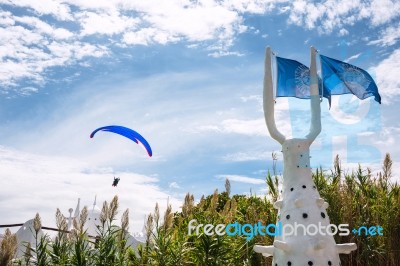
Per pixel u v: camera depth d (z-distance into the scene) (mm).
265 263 8812
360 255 8477
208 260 7953
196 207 10273
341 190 9586
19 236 10008
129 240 10383
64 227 7973
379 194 9695
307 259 6551
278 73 8305
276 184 10117
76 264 7379
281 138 7547
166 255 7836
